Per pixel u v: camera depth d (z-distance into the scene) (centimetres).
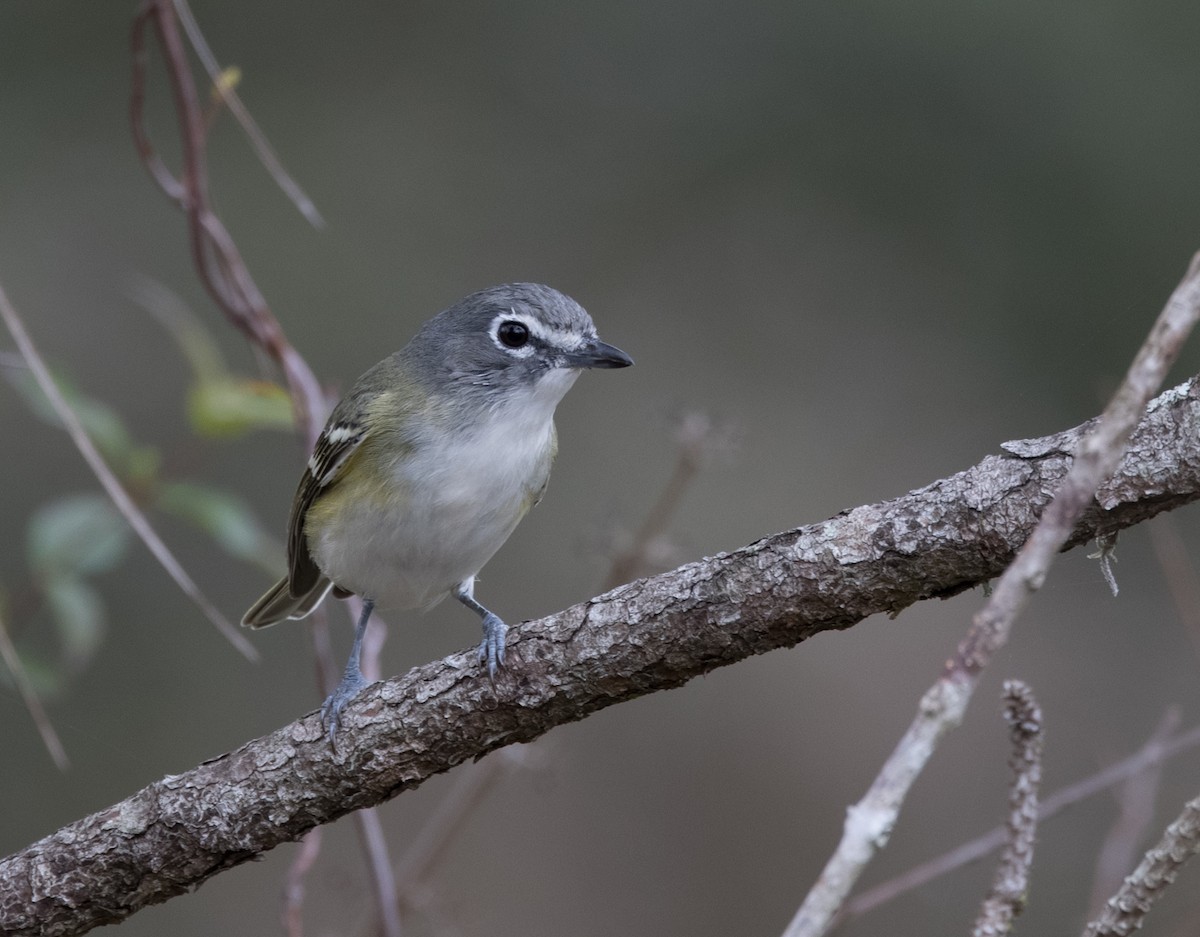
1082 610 1380
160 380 1583
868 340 1630
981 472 486
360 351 1636
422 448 785
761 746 1432
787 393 1617
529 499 827
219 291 835
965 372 1595
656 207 1727
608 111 1762
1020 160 1614
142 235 1653
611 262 1705
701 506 1537
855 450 1567
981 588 533
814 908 316
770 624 514
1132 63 1572
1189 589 880
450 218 1709
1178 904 857
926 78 1648
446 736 567
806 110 1711
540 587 1507
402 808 1345
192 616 1439
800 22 1719
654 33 1773
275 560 873
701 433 902
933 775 1293
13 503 1426
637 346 1650
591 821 1388
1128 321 1542
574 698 550
